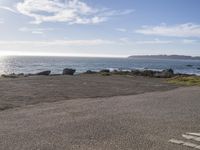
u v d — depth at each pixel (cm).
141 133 923
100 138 855
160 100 1747
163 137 880
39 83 2788
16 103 1560
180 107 1477
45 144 786
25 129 957
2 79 3222
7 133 904
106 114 1236
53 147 760
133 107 1449
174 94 2119
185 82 3569
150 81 3659
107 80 3469
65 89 2344
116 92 2277
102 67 11181
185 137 884
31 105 1504
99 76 4244
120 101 1686
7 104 1516
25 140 825
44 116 1187
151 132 939
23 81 2958
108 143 805
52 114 1233
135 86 2869
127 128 987
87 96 1970
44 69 9119
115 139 847
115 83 3106
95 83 3003
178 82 3559
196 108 1451
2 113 1261
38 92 2080
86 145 782
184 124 1071
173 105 1545
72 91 2222
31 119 1123
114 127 998
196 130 977
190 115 1255
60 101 1677
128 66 12669
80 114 1234
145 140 842
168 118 1180
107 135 891
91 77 3928
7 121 1088
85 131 935
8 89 2216
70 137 861
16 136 868
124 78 4000
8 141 813
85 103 1586
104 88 2548
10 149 741
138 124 1054
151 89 2627
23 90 2175
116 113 1265
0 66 10906
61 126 1002
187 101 1712
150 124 1057
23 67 10356
